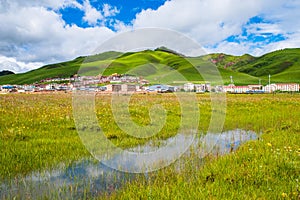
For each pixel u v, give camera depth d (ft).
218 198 14.05
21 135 27.91
